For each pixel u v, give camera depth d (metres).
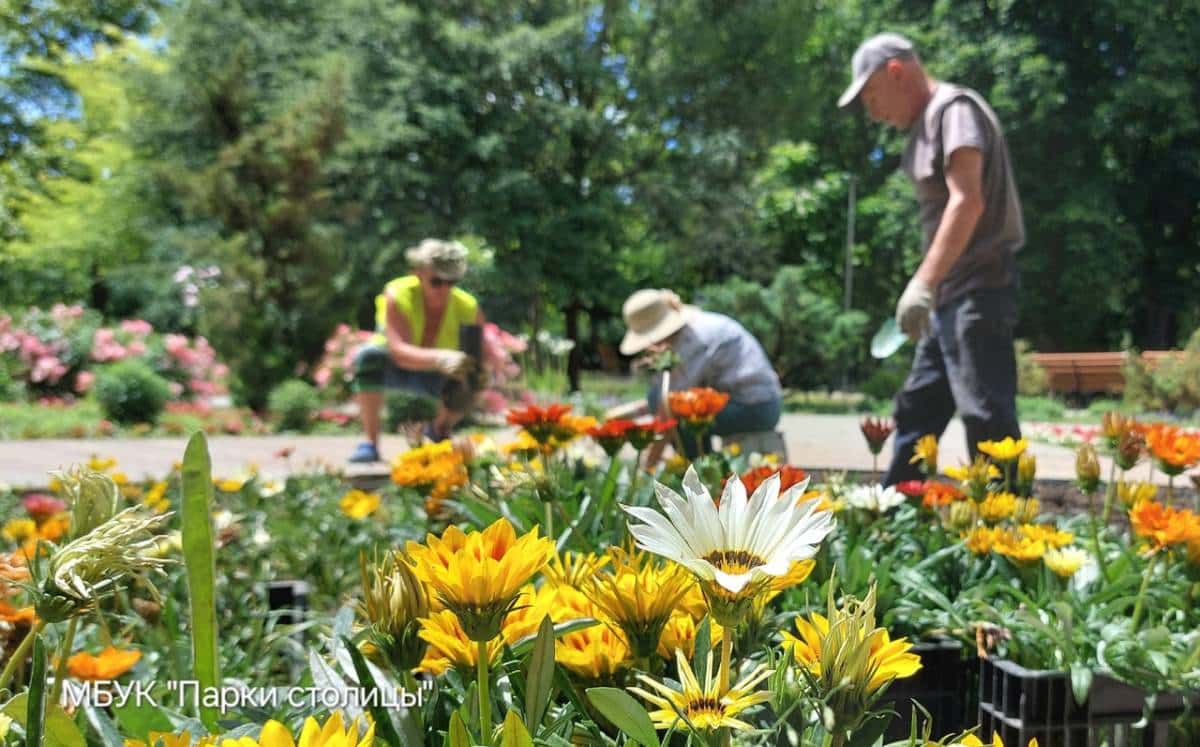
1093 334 25.59
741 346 4.25
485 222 19.94
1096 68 24.11
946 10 25.09
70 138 26.00
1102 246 23.03
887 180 26.33
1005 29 24.22
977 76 24.05
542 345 11.62
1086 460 2.15
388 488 3.95
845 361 20.41
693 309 4.44
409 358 6.18
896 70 3.79
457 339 6.57
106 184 22.89
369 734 0.62
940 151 3.67
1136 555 2.13
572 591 0.99
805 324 19.97
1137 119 23.61
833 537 2.08
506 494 2.17
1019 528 2.12
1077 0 23.45
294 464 6.62
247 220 15.07
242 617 2.39
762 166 23.91
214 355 15.10
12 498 4.18
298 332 14.70
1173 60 22.58
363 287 19.83
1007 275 3.56
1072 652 1.66
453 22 20.50
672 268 23.89
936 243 3.54
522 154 20.80
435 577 0.75
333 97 16.73
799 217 26.20
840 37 27.30
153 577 2.12
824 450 6.48
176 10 20.22
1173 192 25.08
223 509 3.38
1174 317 25.66
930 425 3.77
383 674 0.91
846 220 26.48
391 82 20.11
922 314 3.52
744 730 0.73
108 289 24.42
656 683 0.78
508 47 20.38
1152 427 2.12
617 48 23.64
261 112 19.09
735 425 4.20
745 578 0.67
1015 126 23.47
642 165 22.39
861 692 0.70
